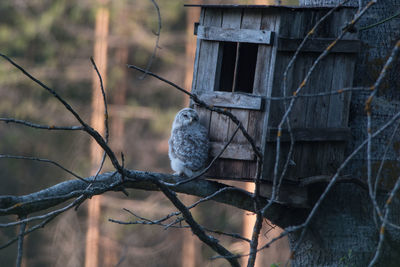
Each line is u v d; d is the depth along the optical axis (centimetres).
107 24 3391
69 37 3612
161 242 3375
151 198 3412
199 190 1009
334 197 1034
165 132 3509
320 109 1009
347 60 998
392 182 1004
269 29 1023
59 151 3472
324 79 1008
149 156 3534
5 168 3419
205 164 1067
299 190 989
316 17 1009
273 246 2662
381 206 1008
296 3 2481
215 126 1070
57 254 3162
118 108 3475
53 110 3462
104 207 3441
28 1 3559
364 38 1035
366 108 580
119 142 3441
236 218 3266
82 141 3425
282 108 1014
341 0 1071
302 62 1013
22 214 814
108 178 905
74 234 3195
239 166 1041
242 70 1224
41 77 3434
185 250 3331
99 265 3259
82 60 3525
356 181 945
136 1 3469
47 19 3431
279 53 1018
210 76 1077
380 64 1024
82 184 880
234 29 1045
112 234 3291
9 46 3438
